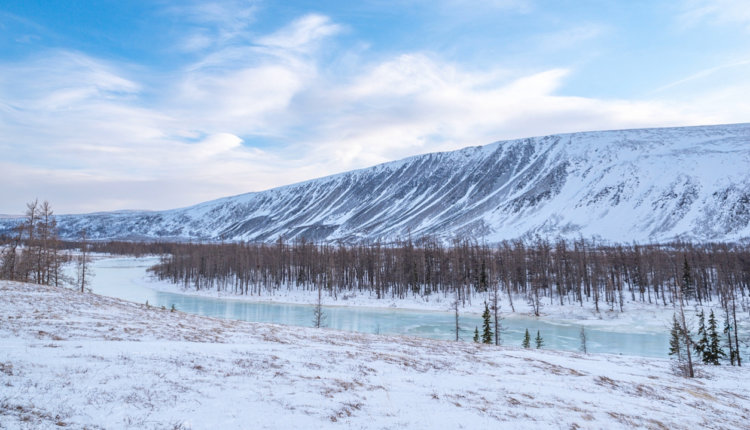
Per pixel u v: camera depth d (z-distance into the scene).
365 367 21.61
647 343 59.84
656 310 83.69
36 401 10.89
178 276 140.88
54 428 9.55
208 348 21.28
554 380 24.50
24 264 54.75
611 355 41.72
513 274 110.69
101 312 31.86
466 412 15.82
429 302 97.19
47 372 13.38
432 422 14.23
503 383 22.03
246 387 14.99
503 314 83.12
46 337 19.62
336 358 22.97
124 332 23.77
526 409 17.39
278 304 95.56
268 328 35.81
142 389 13.10
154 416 11.21
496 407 17.09
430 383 19.94
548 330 69.25
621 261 111.38
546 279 108.69
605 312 83.00
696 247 173.50
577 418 17.03
